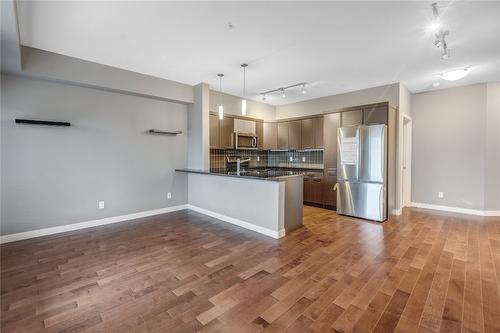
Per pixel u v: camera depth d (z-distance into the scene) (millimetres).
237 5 2289
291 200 3793
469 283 2246
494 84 4633
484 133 4703
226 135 5535
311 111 6070
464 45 3105
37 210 3492
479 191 4766
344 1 2223
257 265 2629
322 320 1771
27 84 3377
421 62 3674
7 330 1661
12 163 3297
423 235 3559
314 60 3609
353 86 4941
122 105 4281
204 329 1684
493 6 2287
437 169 5188
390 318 1786
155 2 2240
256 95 5730
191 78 4516
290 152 6688
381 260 2736
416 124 5418
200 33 2828
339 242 3295
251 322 1753
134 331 1659
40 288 2176
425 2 2238
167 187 4945
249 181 3875
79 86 3803
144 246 3158
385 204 4355
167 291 2139
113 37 2928
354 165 4539
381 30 2746
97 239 3408
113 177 4211
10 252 2943
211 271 2498
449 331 1654
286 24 2629
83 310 1876
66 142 3717
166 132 4695
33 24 2617
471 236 3506
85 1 2215
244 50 3281
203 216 4672
